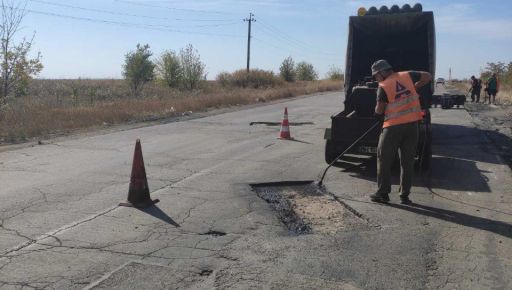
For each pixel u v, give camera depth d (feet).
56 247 15.88
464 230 18.01
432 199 22.29
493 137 43.55
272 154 33.53
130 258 15.07
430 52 38.73
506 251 15.99
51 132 43.42
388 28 39.88
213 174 26.86
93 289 12.95
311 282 13.52
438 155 34.12
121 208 20.20
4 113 47.98
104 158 31.37
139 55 108.88
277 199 22.39
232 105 79.41
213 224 18.37
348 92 40.96
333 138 28.78
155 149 35.09
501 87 122.01
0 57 53.78
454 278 13.91
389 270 14.37
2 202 20.94
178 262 14.79
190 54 126.00
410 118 20.79
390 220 19.11
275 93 102.58
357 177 26.63
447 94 75.66
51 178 25.55
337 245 16.34
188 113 63.52
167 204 20.90
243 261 14.92
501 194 23.36
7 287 13.05
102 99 82.69
